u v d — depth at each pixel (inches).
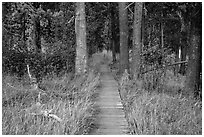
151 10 706.8
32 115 311.6
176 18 735.7
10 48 604.4
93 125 314.3
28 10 557.3
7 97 370.9
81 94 413.4
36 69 576.1
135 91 441.4
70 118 292.7
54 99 376.5
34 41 682.2
